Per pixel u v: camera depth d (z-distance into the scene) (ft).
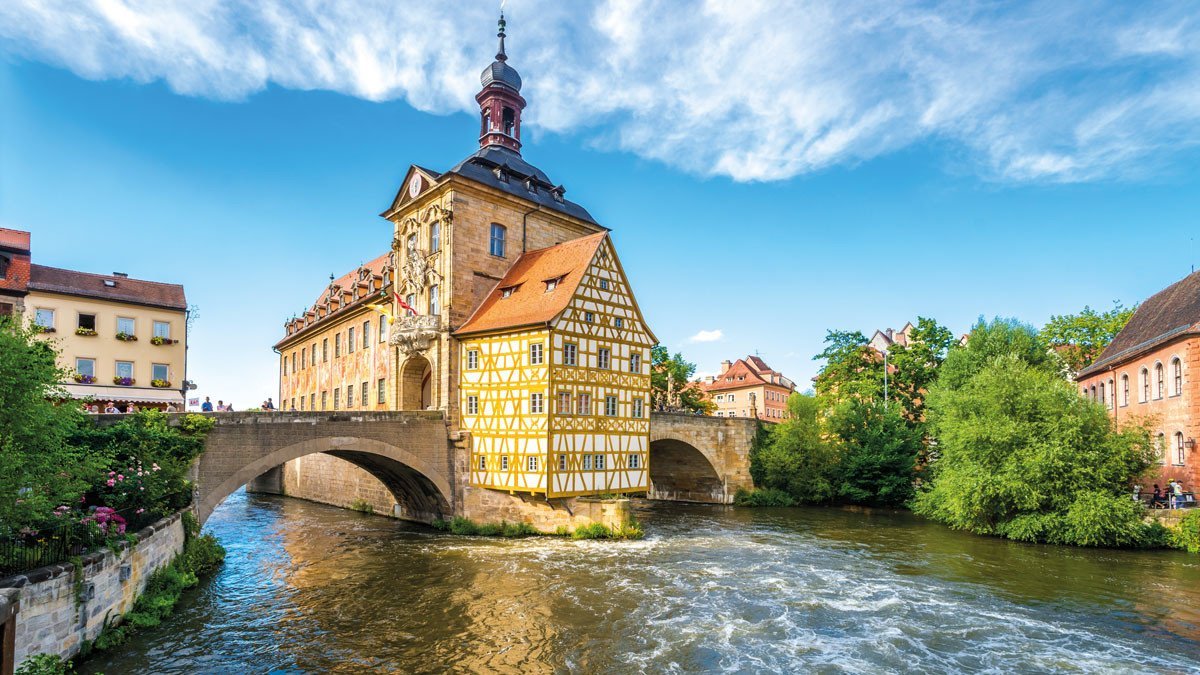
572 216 119.75
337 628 52.11
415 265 108.88
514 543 86.74
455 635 50.75
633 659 46.09
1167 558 78.74
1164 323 103.24
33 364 41.01
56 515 42.88
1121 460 85.81
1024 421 90.48
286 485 152.25
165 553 57.36
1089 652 47.70
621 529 91.61
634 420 101.35
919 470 145.48
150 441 62.23
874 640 50.01
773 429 152.97
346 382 141.38
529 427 90.43
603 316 97.45
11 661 25.54
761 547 87.92
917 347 160.35
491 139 124.36
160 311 122.83
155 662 44.24
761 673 43.86
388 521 107.55
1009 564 76.33
